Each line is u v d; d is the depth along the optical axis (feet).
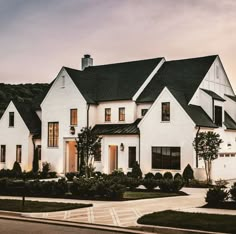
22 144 139.85
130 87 130.62
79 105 130.31
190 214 50.65
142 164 116.37
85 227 45.70
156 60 139.23
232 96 142.31
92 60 158.20
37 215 52.44
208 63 130.31
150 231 43.62
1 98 272.72
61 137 133.28
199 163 108.88
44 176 124.06
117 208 58.54
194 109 116.16
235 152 122.42
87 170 110.63
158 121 114.42
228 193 61.62
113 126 127.75
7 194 78.95
